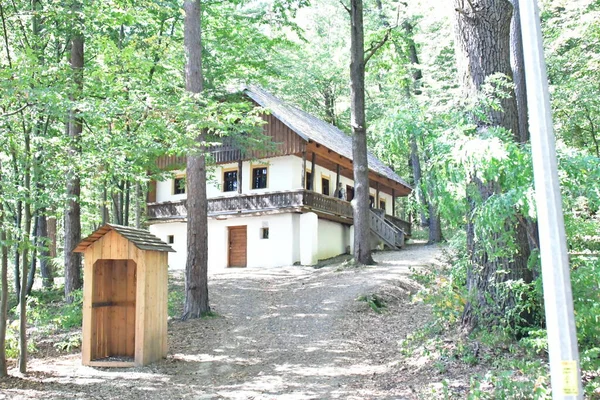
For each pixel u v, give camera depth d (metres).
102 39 9.85
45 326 10.40
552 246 2.75
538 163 2.85
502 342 6.70
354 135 17.98
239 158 22.67
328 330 10.62
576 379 2.61
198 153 9.25
